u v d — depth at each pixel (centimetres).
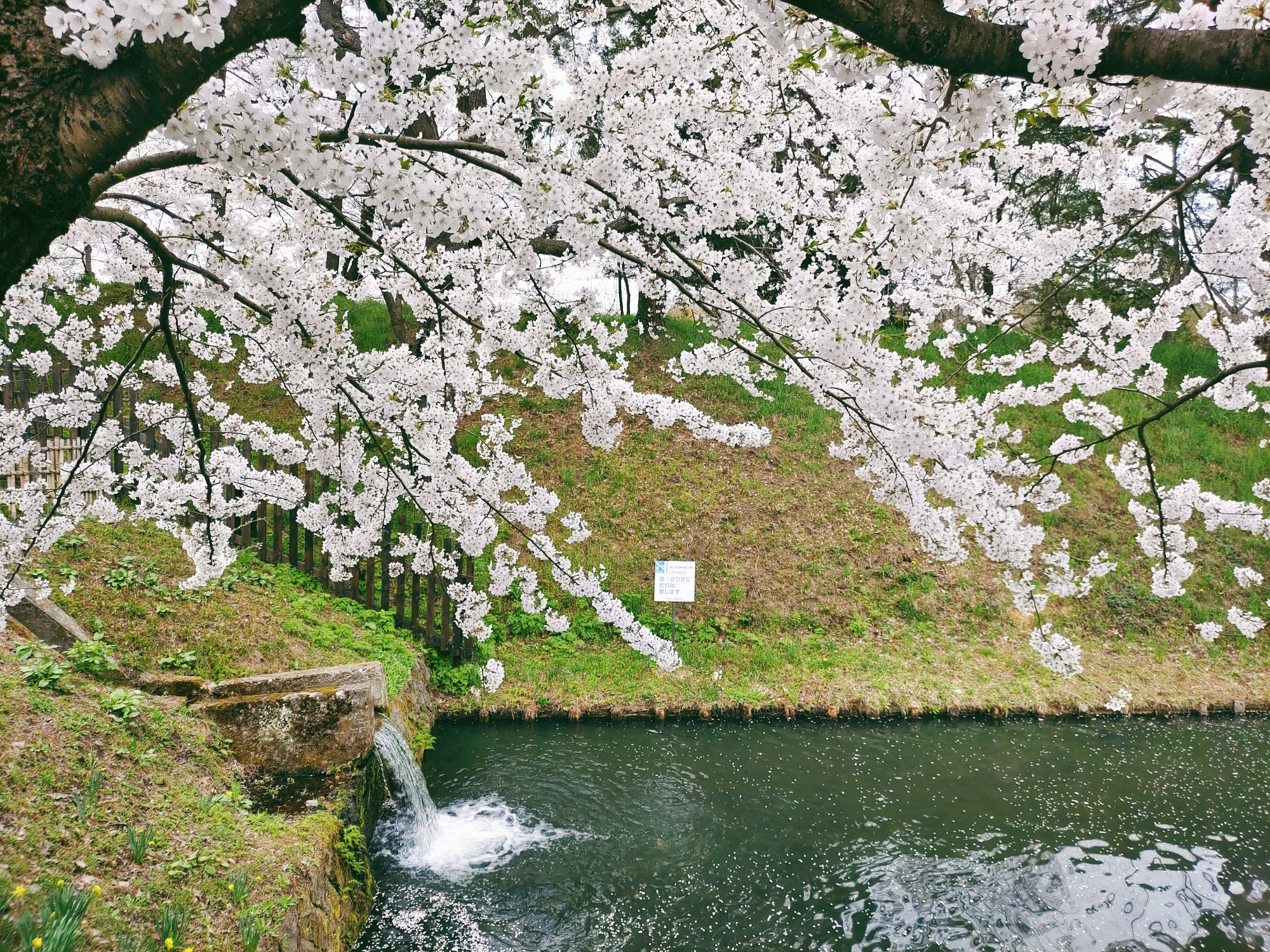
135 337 1017
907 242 232
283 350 271
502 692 694
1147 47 152
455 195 184
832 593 895
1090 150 355
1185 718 739
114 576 541
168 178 322
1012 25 153
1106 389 442
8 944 218
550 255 269
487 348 336
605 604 365
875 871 464
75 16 116
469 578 726
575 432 1096
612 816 518
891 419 252
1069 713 732
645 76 223
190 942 261
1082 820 534
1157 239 843
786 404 1170
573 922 403
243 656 521
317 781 413
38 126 132
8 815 274
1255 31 149
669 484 1023
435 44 182
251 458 693
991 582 926
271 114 153
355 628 640
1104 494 1072
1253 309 412
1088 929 420
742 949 391
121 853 288
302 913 308
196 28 118
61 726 340
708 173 270
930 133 201
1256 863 485
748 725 685
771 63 283
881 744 657
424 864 449
